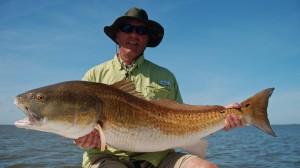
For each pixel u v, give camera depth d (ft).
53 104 3.02
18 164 8.81
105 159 3.69
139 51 4.30
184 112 3.55
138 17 4.23
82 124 3.08
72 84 3.17
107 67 4.28
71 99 3.06
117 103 3.23
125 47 4.25
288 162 10.23
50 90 3.06
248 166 9.30
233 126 3.62
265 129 3.49
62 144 16.76
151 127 3.37
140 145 3.35
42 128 3.03
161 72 4.39
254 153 13.11
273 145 18.51
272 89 3.51
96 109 3.11
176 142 3.51
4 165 8.63
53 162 9.27
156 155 3.85
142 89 4.19
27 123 2.98
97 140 3.20
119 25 4.38
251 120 3.58
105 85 3.27
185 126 3.52
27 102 2.98
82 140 3.18
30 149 13.12
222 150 14.69
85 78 4.21
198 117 3.58
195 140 3.60
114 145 3.27
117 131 3.22
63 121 3.04
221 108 3.64
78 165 8.79
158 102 3.50
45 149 13.30
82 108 3.07
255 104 3.57
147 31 4.35
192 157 3.61
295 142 21.54
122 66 4.26
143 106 3.37
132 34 4.23
